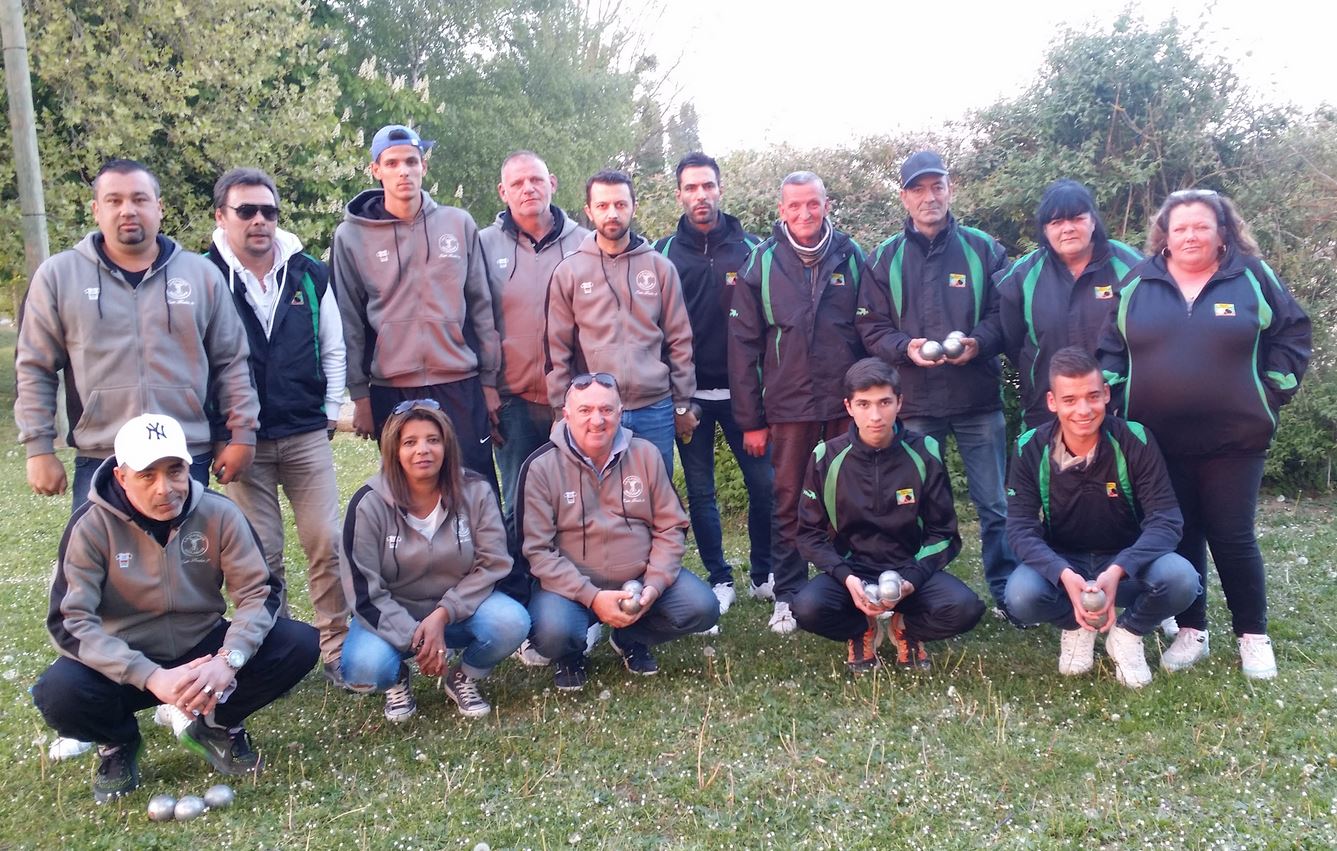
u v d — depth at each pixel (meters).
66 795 3.54
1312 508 6.86
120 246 3.88
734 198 7.44
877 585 4.18
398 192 4.51
